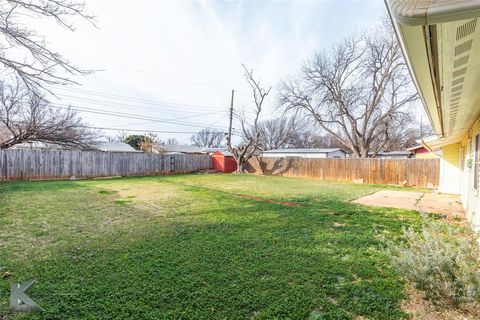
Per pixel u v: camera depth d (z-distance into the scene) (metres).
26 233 3.87
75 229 4.10
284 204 6.45
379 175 12.90
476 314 1.89
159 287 2.37
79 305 2.07
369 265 2.91
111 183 10.60
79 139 12.98
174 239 3.67
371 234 4.05
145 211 5.43
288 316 2.00
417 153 15.94
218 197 7.34
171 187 9.54
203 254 3.14
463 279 1.93
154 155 15.80
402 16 1.05
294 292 2.34
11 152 10.75
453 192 9.41
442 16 0.99
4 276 2.54
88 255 3.08
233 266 2.83
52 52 4.23
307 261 3.00
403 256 2.44
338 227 4.43
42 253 3.13
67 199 6.63
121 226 4.30
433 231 2.48
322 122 20.09
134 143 29.44
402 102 17.55
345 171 14.00
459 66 1.81
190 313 2.01
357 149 19.23
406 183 12.03
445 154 9.67
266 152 26.28
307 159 15.42
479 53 1.57
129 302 2.13
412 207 6.50
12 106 11.12
